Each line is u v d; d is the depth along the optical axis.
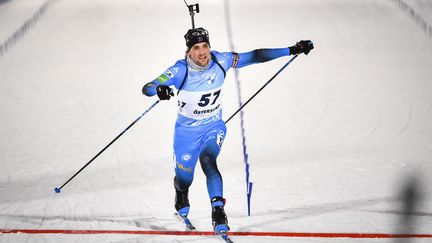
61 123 25.25
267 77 32.19
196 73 12.01
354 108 26.02
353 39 41.84
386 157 19.55
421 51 38.00
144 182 17.88
